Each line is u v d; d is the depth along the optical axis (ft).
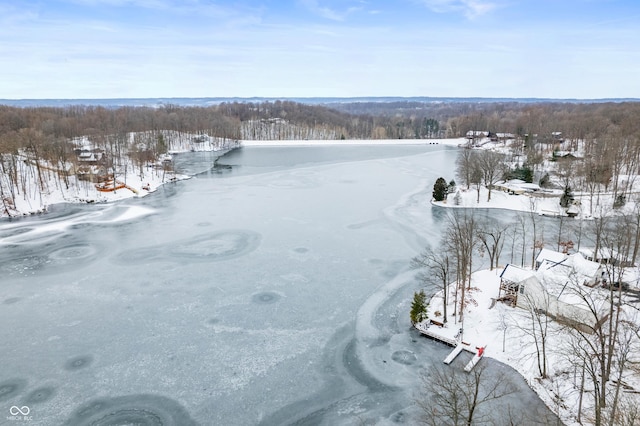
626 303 141.69
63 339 148.25
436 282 185.37
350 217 290.35
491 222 282.56
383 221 281.33
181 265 208.64
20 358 138.21
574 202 307.99
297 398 120.88
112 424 111.65
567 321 136.56
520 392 120.57
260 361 136.56
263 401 119.96
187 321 159.02
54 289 184.65
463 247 164.76
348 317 161.58
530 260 214.48
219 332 152.05
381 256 219.20
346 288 184.14
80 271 202.90
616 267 186.91
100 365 134.92
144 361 136.87
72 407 117.50
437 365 133.49
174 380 128.26
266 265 207.92
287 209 311.06
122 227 271.28
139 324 157.28
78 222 283.79
